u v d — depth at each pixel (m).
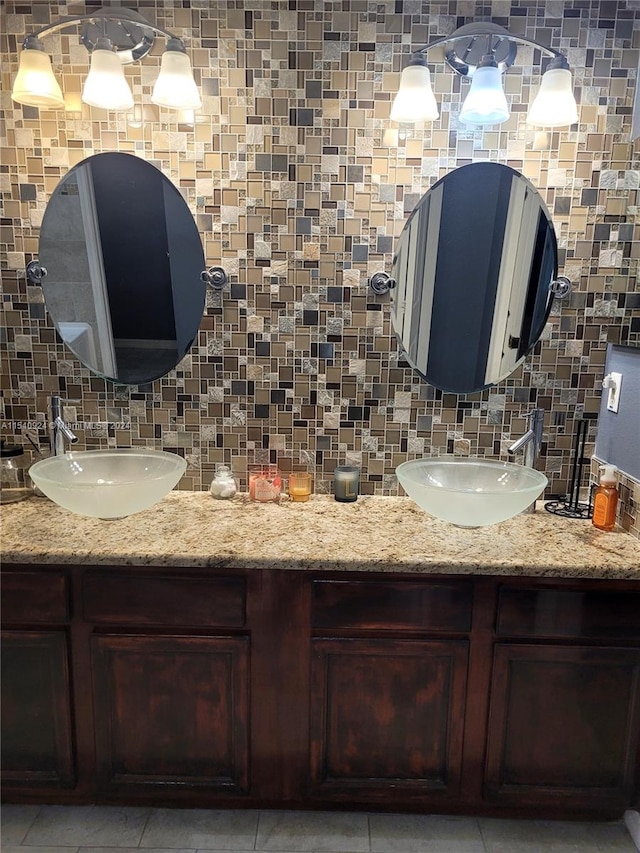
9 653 1.52
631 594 1.47
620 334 1.82
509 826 1.63
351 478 1.85
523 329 1.84
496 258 1.80
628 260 1.79
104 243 1.82
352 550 1.49
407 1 1.67
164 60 1.58
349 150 1.75
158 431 1.92
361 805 1.64
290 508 1.80
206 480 1.95
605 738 1.53
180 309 1.84
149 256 1.82
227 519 1.69
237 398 1.89
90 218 1.80
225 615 1.49
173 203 1.79
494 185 1.76
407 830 1.61
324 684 1.52
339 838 1.58
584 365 1.85
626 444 1.67
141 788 1.58
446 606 1.47
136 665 1.52
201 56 1.71
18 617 1.49
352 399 1.89
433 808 1.65
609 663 1.49
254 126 1.74
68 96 1.74
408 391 1.88
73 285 1.84
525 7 1.67
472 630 1.48
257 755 1.56
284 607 1.49
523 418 1.88
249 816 1.64
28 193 1.79
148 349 1.87
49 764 1.57
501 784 1.55
